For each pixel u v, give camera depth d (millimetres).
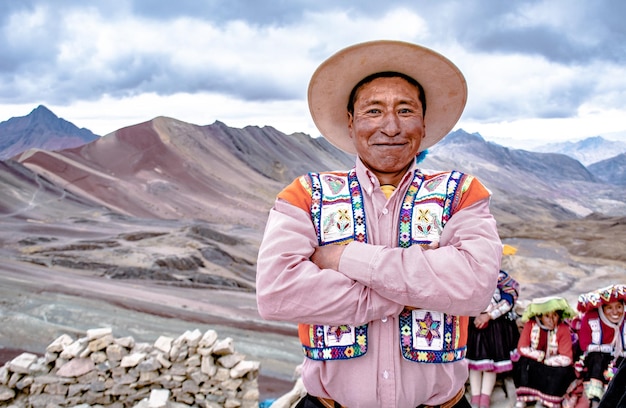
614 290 3945
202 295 30250
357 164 1812
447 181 1729
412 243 1663
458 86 1817
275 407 5156
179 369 6891
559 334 4359
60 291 27141
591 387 4070
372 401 1610
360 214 1701
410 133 1723
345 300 1524
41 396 6711
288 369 18375
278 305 1564
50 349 6883
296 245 1619
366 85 1785
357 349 1607
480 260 1521
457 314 1509
